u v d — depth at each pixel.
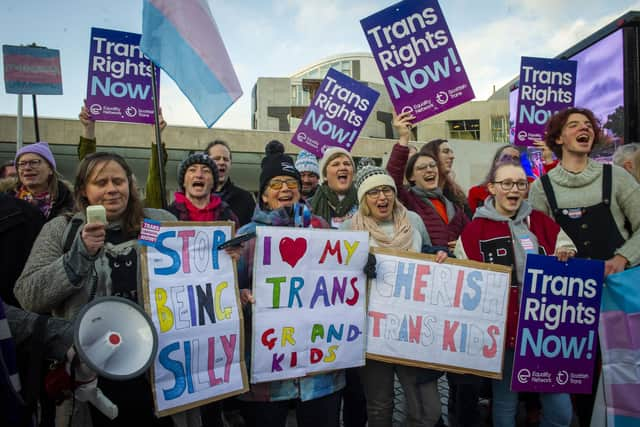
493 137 31.53
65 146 17.67
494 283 2.71
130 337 1.87
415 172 3.93
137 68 4.04
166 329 2.13
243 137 20.19
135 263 2.16
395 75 4.02
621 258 2.79
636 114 4.80
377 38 4.04
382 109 29.94
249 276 2.54
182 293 2.21
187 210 3.33
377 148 22.88
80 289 2.03
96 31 3.94
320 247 2.57
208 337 2.24
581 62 5.68
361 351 2.62
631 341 2.65
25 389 1.74
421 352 2.66
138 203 2.26
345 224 3.02
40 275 1.90
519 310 2.66
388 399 2.76
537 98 4.65
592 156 5.43
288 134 20.75
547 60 4.66
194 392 2.17
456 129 32.31
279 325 2.43
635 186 2.92
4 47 4.80
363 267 2.68
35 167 3.31
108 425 2.06
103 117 3.96
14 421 1.66
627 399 2.63
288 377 2.42
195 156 3.35
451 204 3.93
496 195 2.84
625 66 4.86
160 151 3.23
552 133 3.14
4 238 2.52
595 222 2.91
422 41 3.96
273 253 2.45
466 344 2.68
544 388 2.63
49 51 4.91
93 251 1.88
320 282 2.56
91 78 3.94
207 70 3.13
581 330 2.67
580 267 2.67
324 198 3.90
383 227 2.94
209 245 2.34
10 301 2.50
